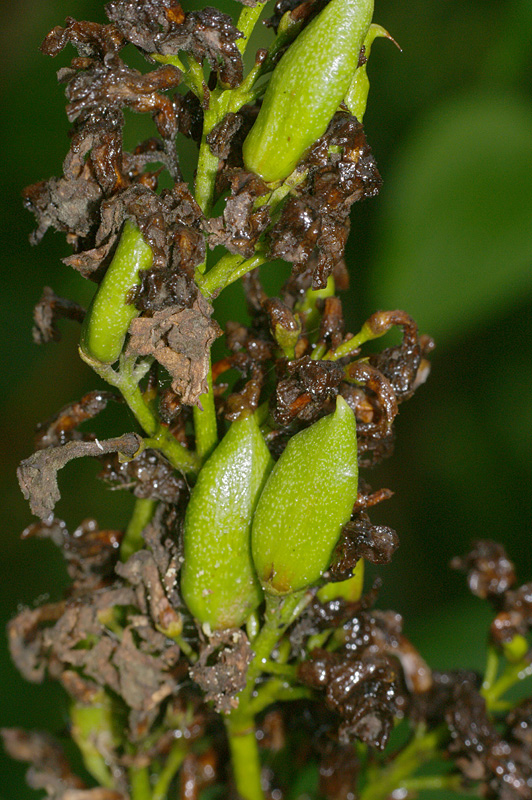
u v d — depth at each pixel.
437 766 0.27
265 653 0.22
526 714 0.23
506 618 0.23
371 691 0.22
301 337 0.22
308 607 0.22
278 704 0.24
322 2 0.21
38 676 0.23
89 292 0.37
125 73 0.21
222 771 0.24
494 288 0.31
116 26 0.21
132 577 0.22
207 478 0.21
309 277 0.22
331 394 0.21
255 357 0.22
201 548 0.21
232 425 0.21
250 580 0.21
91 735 0.23
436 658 0.29
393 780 0.23
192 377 0.21
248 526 0.21
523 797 0.23
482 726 0.23
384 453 0.22
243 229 0.21
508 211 0.31
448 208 0.32
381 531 0.21
